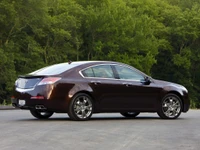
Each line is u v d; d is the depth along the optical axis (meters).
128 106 12.59
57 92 11.67
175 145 7.76
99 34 62.56
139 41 62.16
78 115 11.92
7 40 53.25
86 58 62.91
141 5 72.81
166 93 13.05
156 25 71.12
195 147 7.56
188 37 70.25
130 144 7.82
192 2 81.94
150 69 68.88
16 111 15.91
